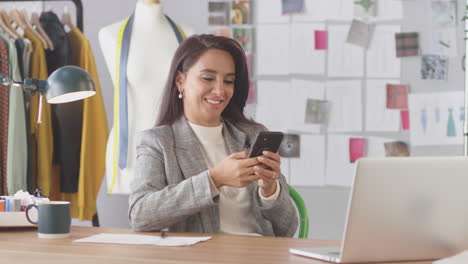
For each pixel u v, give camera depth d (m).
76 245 1.59
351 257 1.35
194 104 2.12
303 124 3.74
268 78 3.76
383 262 1.38
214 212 1.96
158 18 3.24
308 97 3.74
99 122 3.48
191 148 2.06
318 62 3.73
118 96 3.21
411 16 3.68
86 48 3.49
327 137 3.72
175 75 2.16
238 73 2.19
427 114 3.67
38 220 1.74
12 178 3.32
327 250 1.49
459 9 3.65
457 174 1.34
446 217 1.36
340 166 3.71
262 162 1.80
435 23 3.66
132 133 3.20
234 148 2.15
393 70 3.69
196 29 3.81
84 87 1.83
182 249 1.53
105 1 3.87
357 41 3.71
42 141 3.42
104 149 3.47
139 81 3.19
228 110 2.25
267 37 3.76
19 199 1.95
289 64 3.75
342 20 3.72
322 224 3.72
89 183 3.44
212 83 2.10
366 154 3.69
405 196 1.32
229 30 3.78
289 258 1.43
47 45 3.50
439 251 1.39
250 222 2.05
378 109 3.70
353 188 1.30
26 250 1.51
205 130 2.13
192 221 1.95
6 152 3.37
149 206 1.84
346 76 3.72
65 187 3.53
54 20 3.58
